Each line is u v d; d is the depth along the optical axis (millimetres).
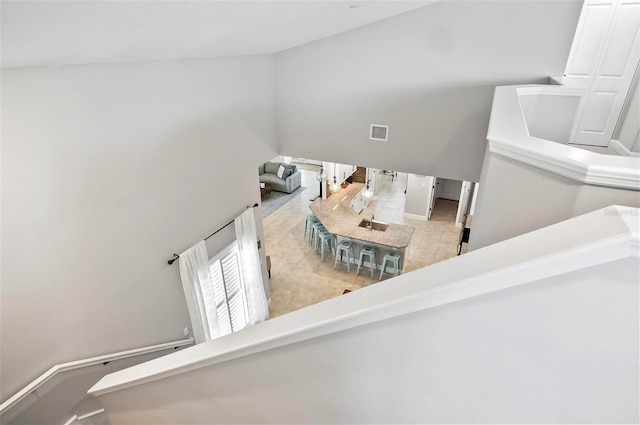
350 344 1056
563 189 1363
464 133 4711
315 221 7949
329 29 4211
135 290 3627
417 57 4535
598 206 1279
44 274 2756
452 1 4145
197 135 4066
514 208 1709
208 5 1850
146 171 3488
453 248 8055
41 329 2807
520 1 3918
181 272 4125
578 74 4219
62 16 1427
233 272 5246
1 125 2332
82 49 2125
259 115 5152
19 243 2555
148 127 3414
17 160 2451
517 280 746
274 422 1448
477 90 4449
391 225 7262
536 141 1619
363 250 6898
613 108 4191
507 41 4129
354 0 2855
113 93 3018
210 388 1582
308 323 1069
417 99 4746
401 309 894
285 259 7734
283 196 11227
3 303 2529
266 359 1279
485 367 891
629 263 652
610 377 759
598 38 4023
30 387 2760
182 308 4352
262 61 4980
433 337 917
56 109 2621
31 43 1709
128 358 3648
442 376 964
